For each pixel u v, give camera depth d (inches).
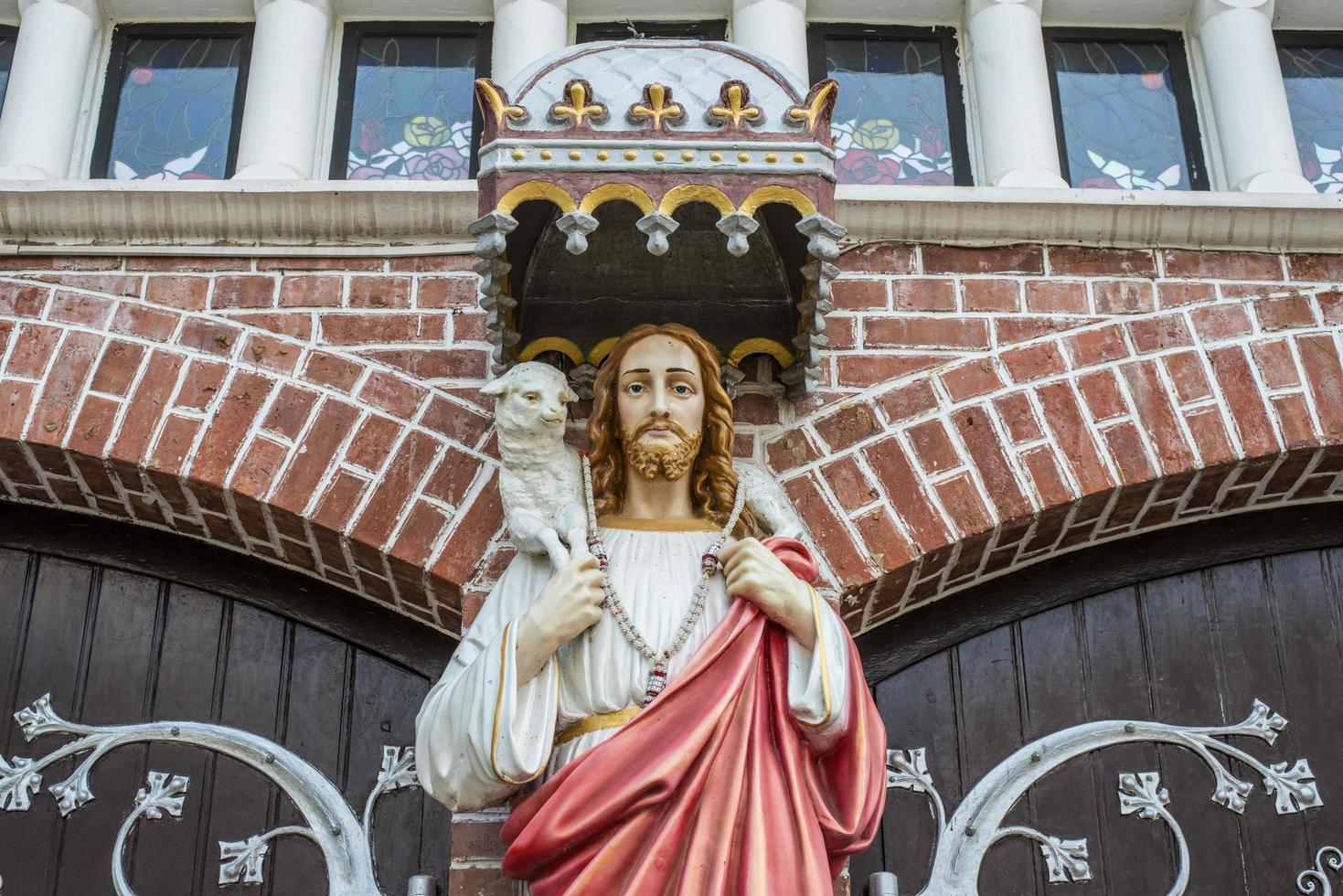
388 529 173.9
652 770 138.5
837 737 147.2
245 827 177.3
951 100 211.5
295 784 179.5
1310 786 182.1
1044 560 192.5
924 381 183.2
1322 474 186.5
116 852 175.2
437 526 174.2
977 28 209.9
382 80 210.7
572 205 150.7
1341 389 183.8
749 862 137.3
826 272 157.1
